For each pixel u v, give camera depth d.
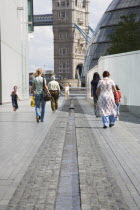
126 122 14.20
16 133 10.86
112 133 10.73
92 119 15.30
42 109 14.28
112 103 12.09
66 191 4.81
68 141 9.14
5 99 32.03
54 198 4.51
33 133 10.80
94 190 4.85
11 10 36.47
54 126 12.62
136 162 6.71
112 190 4.86
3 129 11.89
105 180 5.36
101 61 23.48
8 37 34.16
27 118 16.08
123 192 4.83
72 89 118.06
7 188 5.02
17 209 4.12
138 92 17.83
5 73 32.19
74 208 4.14
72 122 13.95
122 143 8.85
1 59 30.23
